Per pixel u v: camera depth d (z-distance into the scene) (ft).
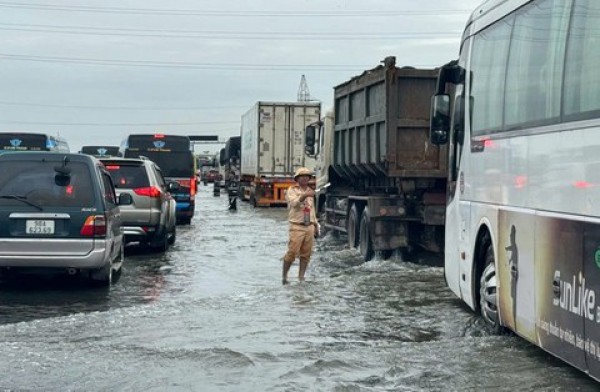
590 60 19.57
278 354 26.25
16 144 93.25
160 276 47.62
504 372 23.53
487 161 28.35
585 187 19.60
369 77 56.34
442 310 34.37
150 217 58.44
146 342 27.91
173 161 94.94
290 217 44.55
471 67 31.45
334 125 69.05
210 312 33.88
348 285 41.98
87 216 39.01
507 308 25.81
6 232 38.42
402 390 21.99
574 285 20.22
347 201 64.49
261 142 136.26
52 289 41.55
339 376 23.48
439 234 53.72
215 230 86.84
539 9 23.45
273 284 43.93
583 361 19.75
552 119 21.89
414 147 51.98
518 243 24.57
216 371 24.09
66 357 25.52
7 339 28.30
